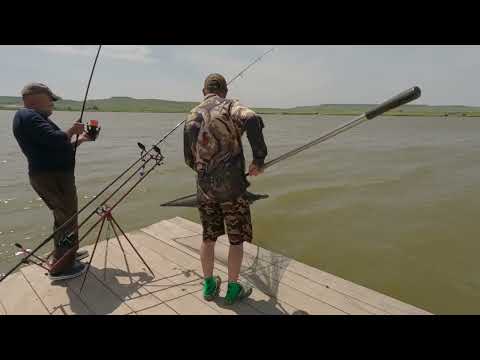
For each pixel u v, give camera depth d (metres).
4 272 5.40
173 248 3.90
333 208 8.48
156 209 8.45
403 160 15.44
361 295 3.00
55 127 3.03
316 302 2.90
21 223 7.49
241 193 2.57
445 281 5.28
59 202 3.15
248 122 2.36
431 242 6.59
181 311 2.77
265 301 2.90
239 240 2.69
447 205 8.66
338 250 6.33
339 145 21.88
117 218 7.82
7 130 32.41
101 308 2.82
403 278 5.41
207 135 2.46
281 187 10.41
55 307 2.83
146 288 3.10
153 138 25.80
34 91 2.95
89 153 17.44
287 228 7.33
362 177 11.70
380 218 7.84
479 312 4.55
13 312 2.78
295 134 31.86
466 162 14.81
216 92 2.62
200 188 2.62
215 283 2.92
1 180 11.19
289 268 3.45
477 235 6.85
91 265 3.51
